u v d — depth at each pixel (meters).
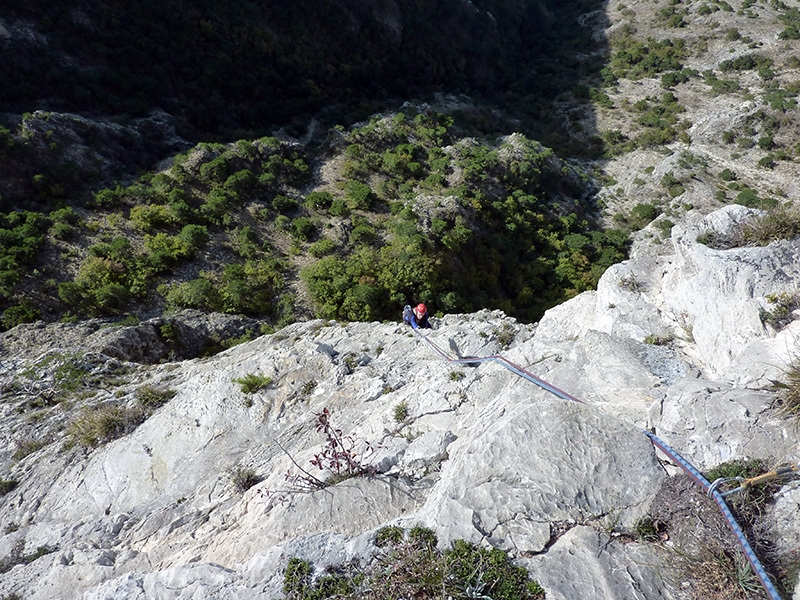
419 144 38.62
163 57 41.78
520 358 6.99
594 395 5.59
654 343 6.37
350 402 7.74
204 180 31.86
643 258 7.70
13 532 7.47
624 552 3.89
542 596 3.71
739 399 4.54
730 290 5.63
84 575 5.55
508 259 32.12
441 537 4.19
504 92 57.75
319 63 49.12
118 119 36.69
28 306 22.14
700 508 3.94
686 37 54.97
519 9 63.69
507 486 4.36
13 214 26.22
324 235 29.84
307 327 12.27
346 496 5.10
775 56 49.56
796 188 37.88
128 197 29.52
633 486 4.23
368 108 48.50
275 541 4.86
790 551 3.58
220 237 28.48
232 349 13.10
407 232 28.78
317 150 38.94
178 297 23.89
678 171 40.12
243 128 43.81
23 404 12.11
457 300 27.39
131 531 6.70
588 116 49.88
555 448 4.49
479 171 35.31
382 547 4.28
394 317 26.55
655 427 4.77
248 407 8.35
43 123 31.09
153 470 8.09
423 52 54.03
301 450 7.05
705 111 46.00
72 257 24.95
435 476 5.29
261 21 47.03
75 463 9.05
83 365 13.66
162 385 11.31
